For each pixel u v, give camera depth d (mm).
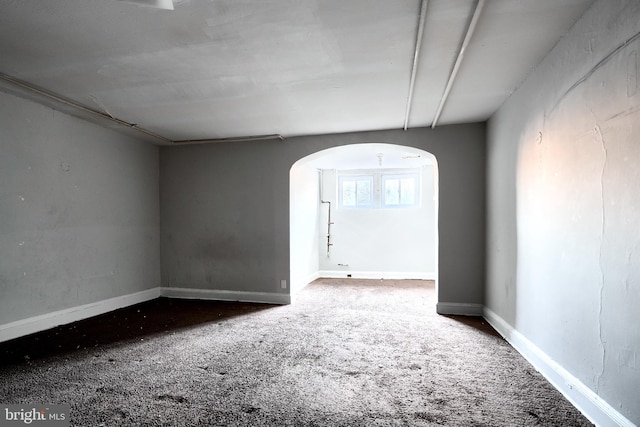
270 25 1941
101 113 3527
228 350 2840
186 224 4926
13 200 3117
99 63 2410
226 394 2105
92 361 2613
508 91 2949
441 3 1746
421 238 6605
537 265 2469
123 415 1872
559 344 2150
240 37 2070
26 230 3230
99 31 1988
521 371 2420
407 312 4055
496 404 1980
